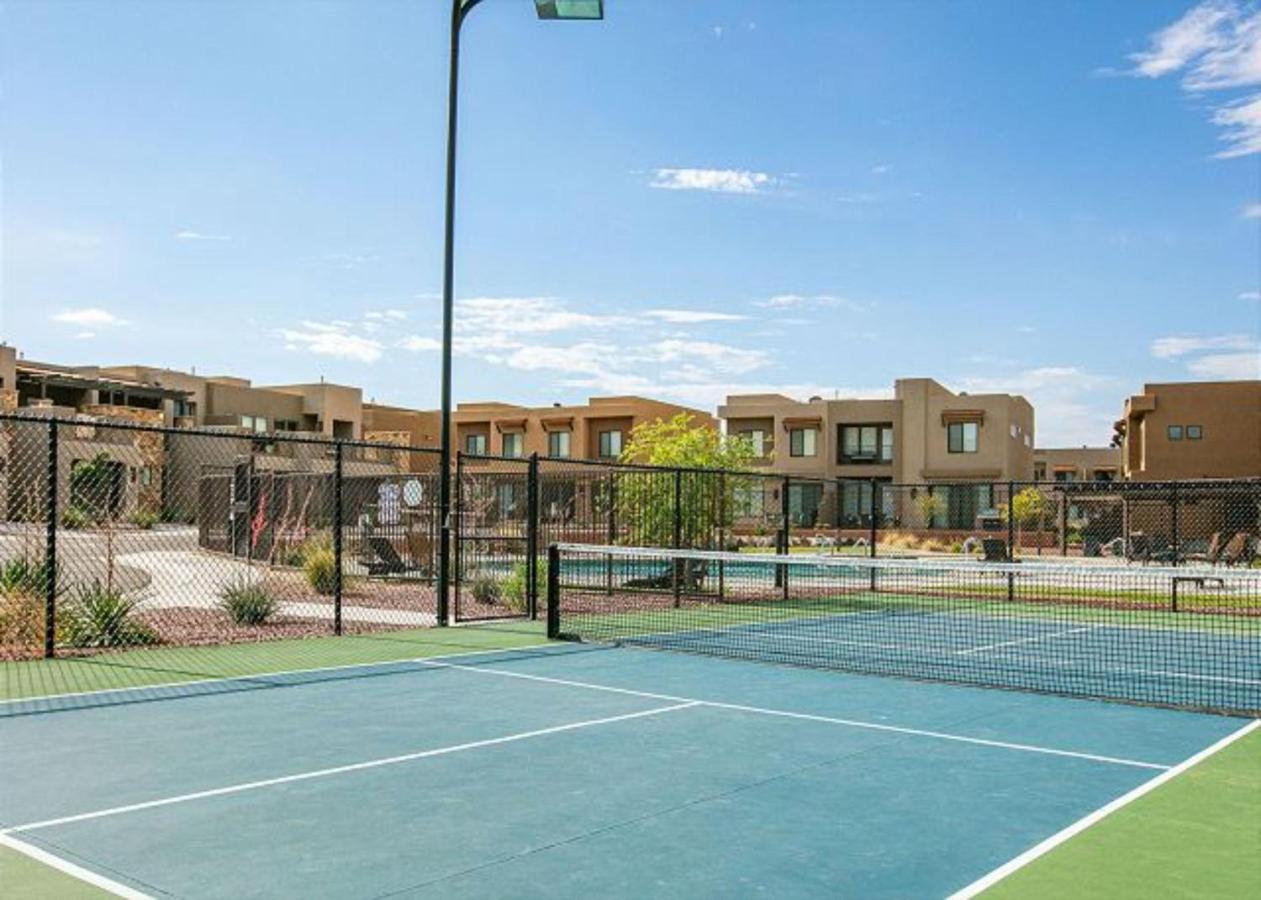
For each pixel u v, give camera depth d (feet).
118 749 24.95
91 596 44.45
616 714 30.14
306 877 16.51
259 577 66.69
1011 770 24.17
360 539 81.82
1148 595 77.51
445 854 17.70
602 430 210.18
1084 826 19.77
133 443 118.62
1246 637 52.29
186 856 17.43
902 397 194.49
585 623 54.70
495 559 74.69
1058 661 43.14
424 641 45.75
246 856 17.46
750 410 203.72
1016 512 159.33
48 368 182.60
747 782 22.76
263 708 30.27
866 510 196.34
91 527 75.61
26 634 42.47
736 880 16.65
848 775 23.52
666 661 41.24
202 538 98.94
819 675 38.27
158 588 66.39
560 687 34.63
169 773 22.76
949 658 43.80
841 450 199.00
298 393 222.89
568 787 22.08
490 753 25.05
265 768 23.26
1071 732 28.55
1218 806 21.27
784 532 74.49
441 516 51.90
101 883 16.15
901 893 16.14
